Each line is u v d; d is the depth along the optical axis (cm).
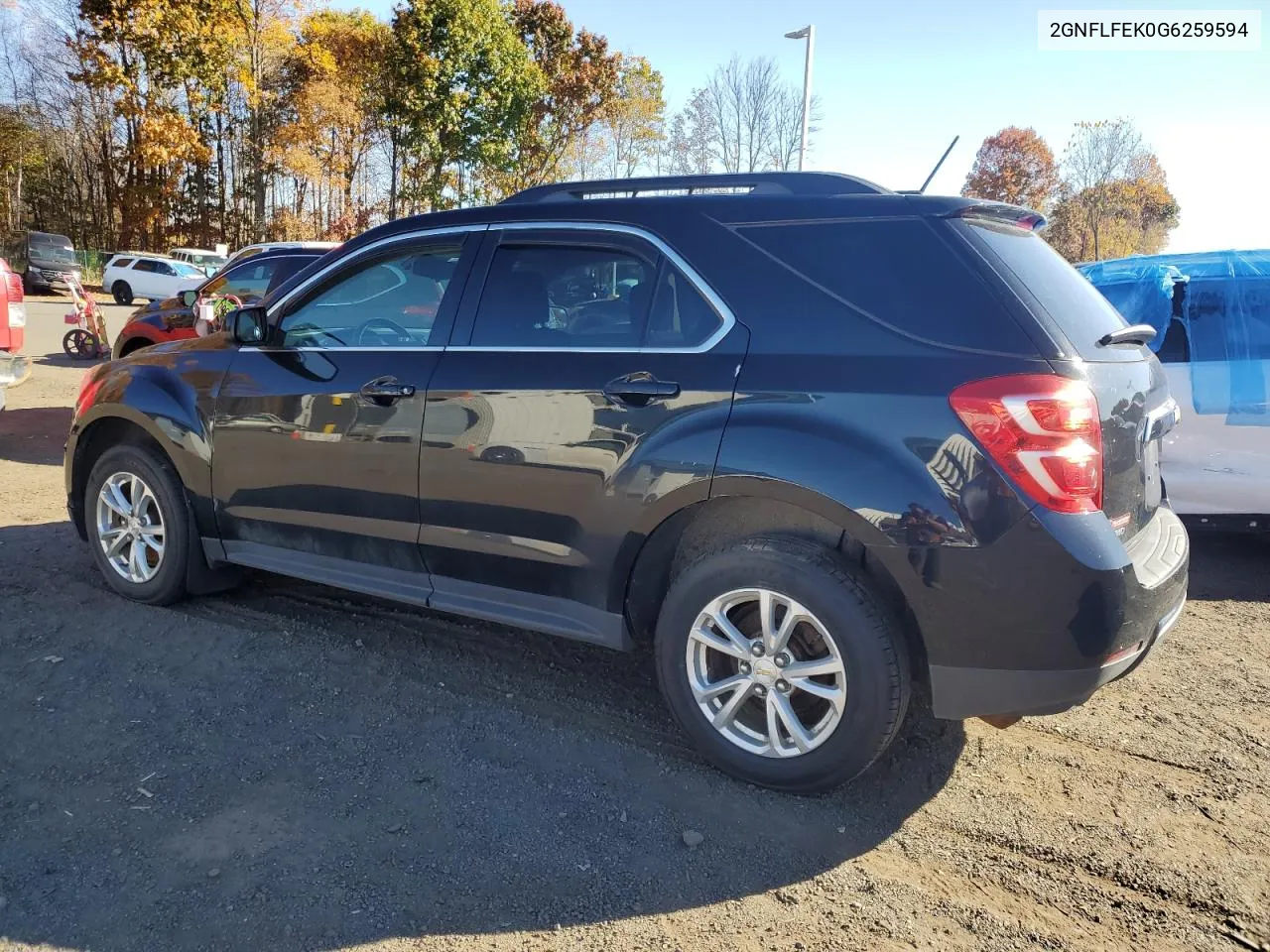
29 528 548
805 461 260
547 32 3972
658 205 311
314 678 358
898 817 274
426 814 269
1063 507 241
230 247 4272
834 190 290
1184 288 535
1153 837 266
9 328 743
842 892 239
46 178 4666
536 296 327
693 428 279
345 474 357
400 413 341
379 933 219
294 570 381
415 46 3388
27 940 212
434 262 356
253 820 263
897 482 250
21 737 305
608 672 373
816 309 274
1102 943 221
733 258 290
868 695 259
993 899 237
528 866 246
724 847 257
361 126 3988
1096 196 4869
